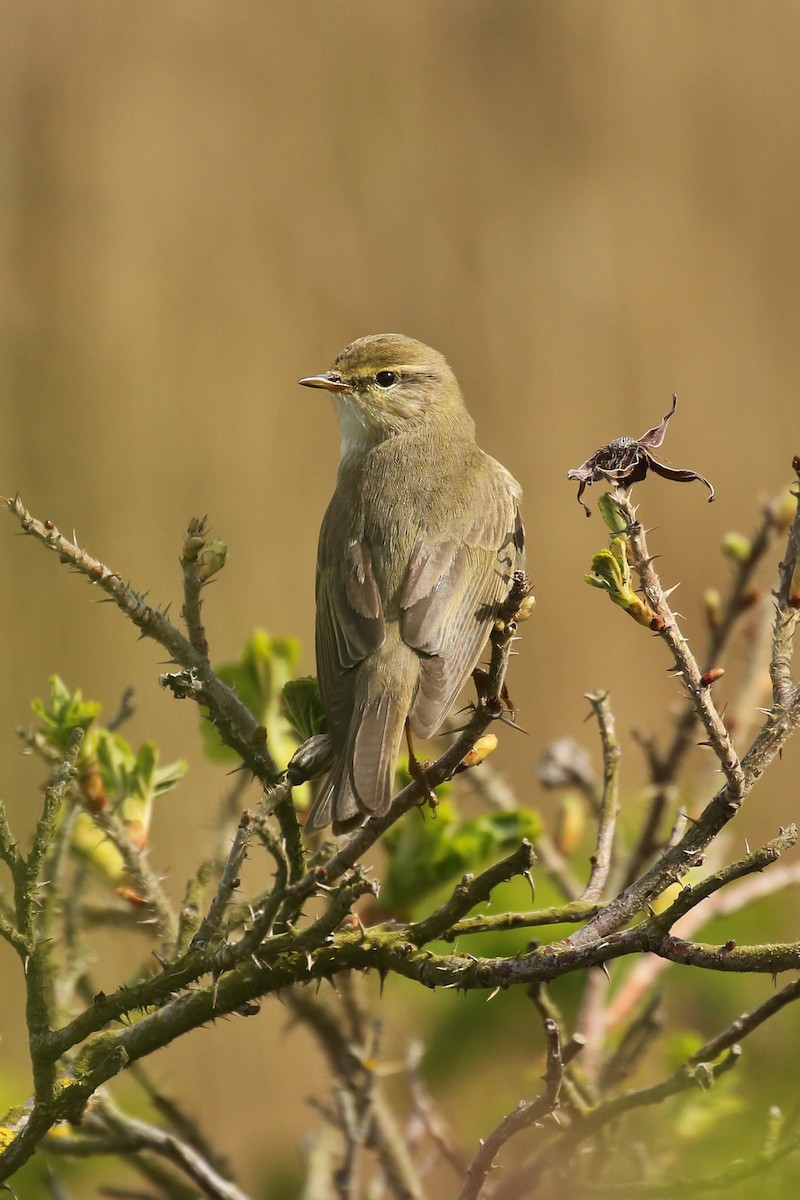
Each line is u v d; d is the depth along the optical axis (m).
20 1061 9.12
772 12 21.36
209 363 19.08
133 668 16.53
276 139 20.25
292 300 19.62
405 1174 7.20
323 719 6.94
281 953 5.20
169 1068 13.41
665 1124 7.07
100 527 18.00
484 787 8.09
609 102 20.95
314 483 18.89
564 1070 5.91
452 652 7.63
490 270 20.05
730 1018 8.56
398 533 8.05
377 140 20.41
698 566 19.28
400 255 20.05
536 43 21.03
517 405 19.67
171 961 5.68
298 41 20.69
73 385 18.62
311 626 18.19
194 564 5.34
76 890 6.78
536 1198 6.18
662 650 18.47
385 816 5.68
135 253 19.34
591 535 19.16
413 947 5.18
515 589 5.28
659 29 21.17
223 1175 7.28
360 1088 7.31
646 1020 6.85
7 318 18.70
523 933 8.12
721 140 20.95
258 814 5.16
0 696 16.03
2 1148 5.39
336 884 6.01
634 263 20.25
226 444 18.75
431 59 20.91
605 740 6.26
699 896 4.52
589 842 9.05
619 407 19.83
